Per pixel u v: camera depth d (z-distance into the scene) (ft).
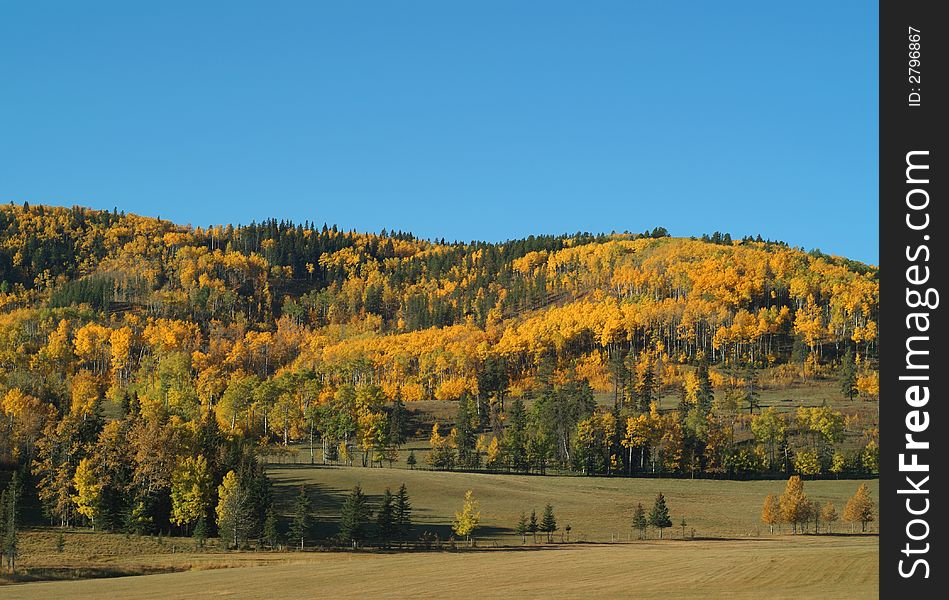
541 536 395.14
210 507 382.42
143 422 424.46
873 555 257.96
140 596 213.05
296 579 242.78
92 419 442.50
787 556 262.88
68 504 390.01
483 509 456.45
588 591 203.62
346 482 510.17
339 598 201.16
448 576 240.53
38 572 280.31
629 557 280.51
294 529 362.74
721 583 213.05
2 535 308.81
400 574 248.73
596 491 524.52
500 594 201.16
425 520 424.05
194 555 329.31
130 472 401.70
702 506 485.15
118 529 377.91
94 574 280.31
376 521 390.01
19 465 456.86
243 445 472.44
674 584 213.25
